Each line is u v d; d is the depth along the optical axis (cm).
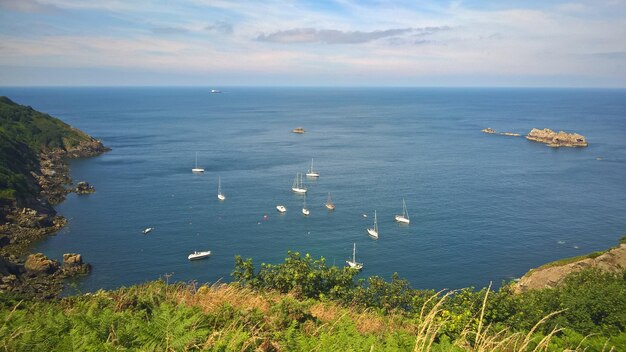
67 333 800
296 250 6788
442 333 1098
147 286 1223
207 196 9406
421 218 8194
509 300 1662
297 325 1020
